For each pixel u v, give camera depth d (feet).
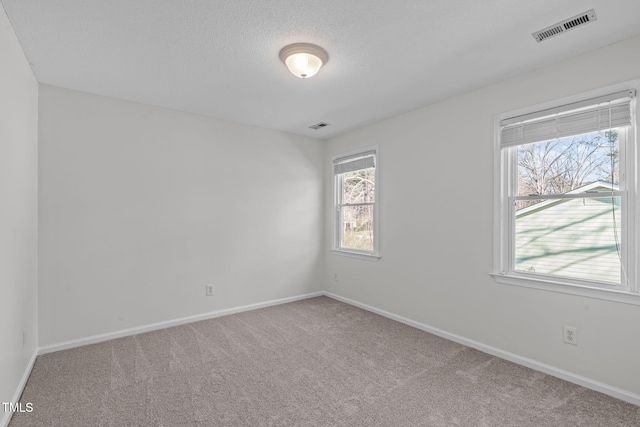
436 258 10.30
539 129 7.98
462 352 8.95
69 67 7.93
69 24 6.16
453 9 5.77
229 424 5.88
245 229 12.80
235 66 7.92
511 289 8.45
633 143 6.72
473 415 6.15
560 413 6.19
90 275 9.54
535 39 6.69
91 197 9.57
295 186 14.30
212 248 11.94
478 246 9.19
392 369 7.96
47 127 8.89
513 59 7.54
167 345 9.38
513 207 8.63
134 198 10.31
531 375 7.65
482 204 9.10
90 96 9.56
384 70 8.12
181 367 8.05
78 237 9.35
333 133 14.26
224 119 12.22
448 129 10.00
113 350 9.03
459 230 9.67
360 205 13.58
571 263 7.61
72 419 6.00
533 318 8.01
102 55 7.36
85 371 7.80
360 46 7.00
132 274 10.27
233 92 9.57
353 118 12.09
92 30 6.37
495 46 6.98
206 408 6.36
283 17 6.00
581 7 5.67
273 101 10.32
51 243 8.93
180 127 11.22
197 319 11.53
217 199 12.07
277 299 13.74
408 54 7.34
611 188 7.06
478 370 7.91
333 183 14.84
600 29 6.31
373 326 11.02
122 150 10.09
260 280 13.21
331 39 6.73
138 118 10.39
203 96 9.89
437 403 6.54
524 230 8.43
